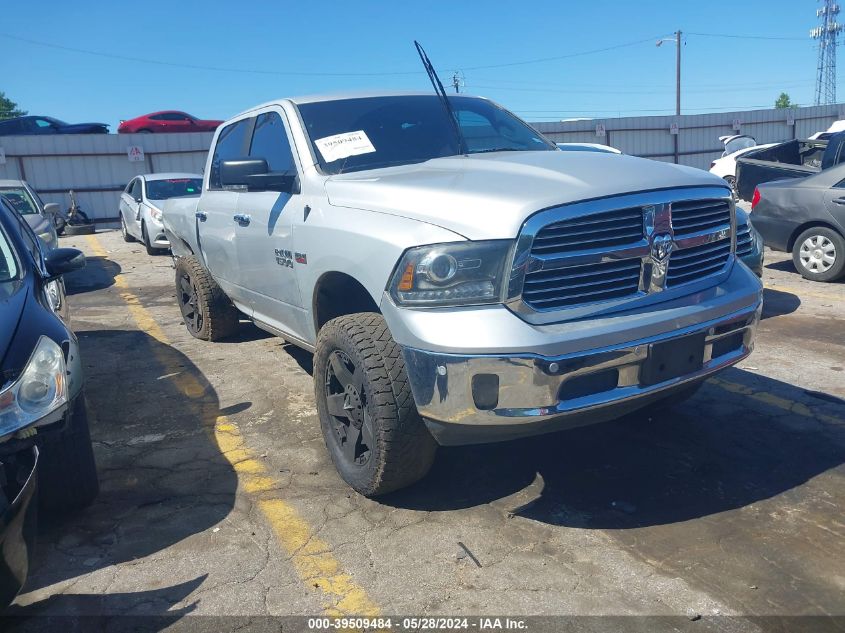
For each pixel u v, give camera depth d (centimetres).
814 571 295
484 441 317
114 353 660
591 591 288
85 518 357
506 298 295
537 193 306
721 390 498
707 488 367
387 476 340
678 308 322
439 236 305
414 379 310
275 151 477
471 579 299
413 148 443
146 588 299
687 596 283
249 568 312
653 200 317
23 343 294
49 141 2423
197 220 615
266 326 523
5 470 266
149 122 2602
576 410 298
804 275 858
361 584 298
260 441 445
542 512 350
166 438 457
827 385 500
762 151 1114
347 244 355
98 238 1758
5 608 259
